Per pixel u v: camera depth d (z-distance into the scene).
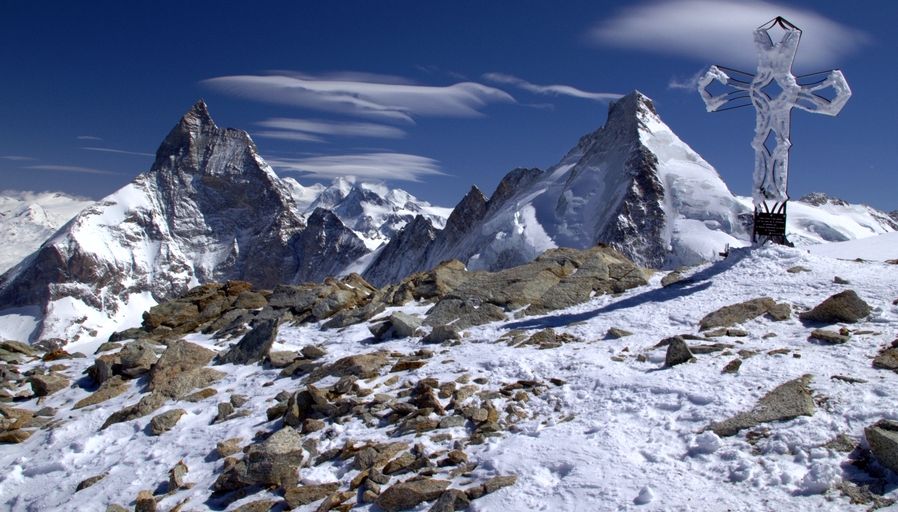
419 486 11.62
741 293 18.80
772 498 9.78
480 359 16.95
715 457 10.99
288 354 20.14
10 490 15.57
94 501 14.09
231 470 13.25
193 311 28.09
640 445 11.72
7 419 18.62
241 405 17.34
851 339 14.34
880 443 9.88
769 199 21.98
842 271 18.86
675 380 13.61
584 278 22.88
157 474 14.63
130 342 24.25
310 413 15.61
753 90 21.67
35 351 26.75
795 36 20.42
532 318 20.62
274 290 26.89
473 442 13.12
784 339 15.10
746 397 12.38
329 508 11.91
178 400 18.33
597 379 14.55
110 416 17.94
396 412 14.78
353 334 21.84
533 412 13.98
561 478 11.29
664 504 9.95
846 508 9.29
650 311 18.94
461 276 26.22
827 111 20.05
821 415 11.35
